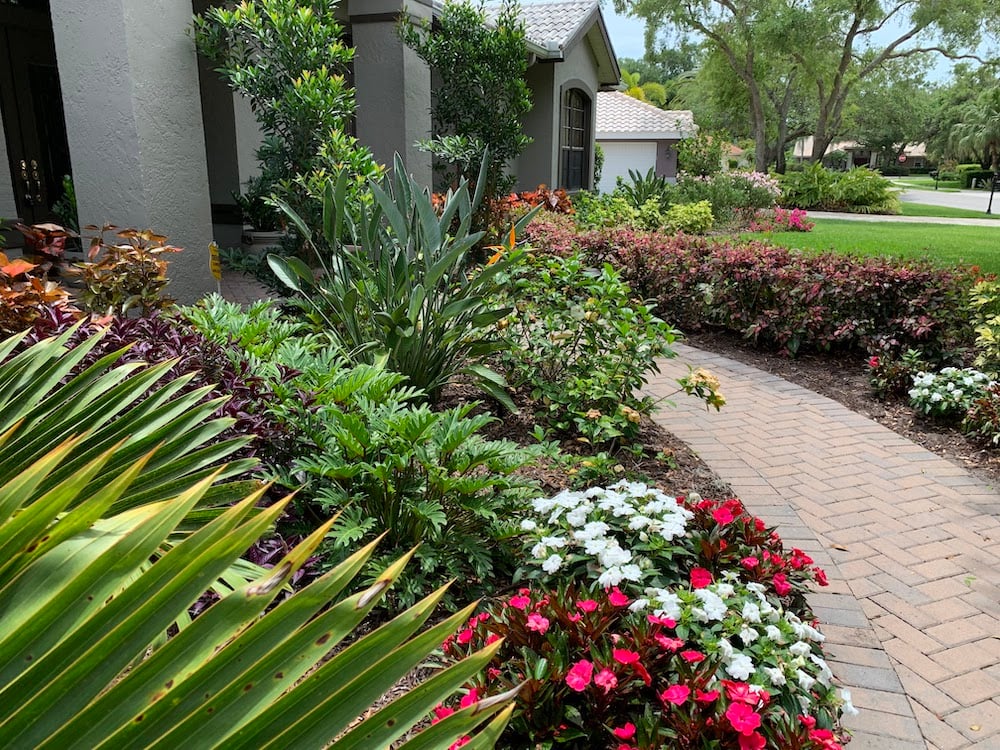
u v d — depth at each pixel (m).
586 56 14.35
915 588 2.92
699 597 2.14
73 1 4.90
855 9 27.19
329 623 0.80
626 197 15.29
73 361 1.59
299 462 2.54
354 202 4.90
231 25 5.50
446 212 4.30
